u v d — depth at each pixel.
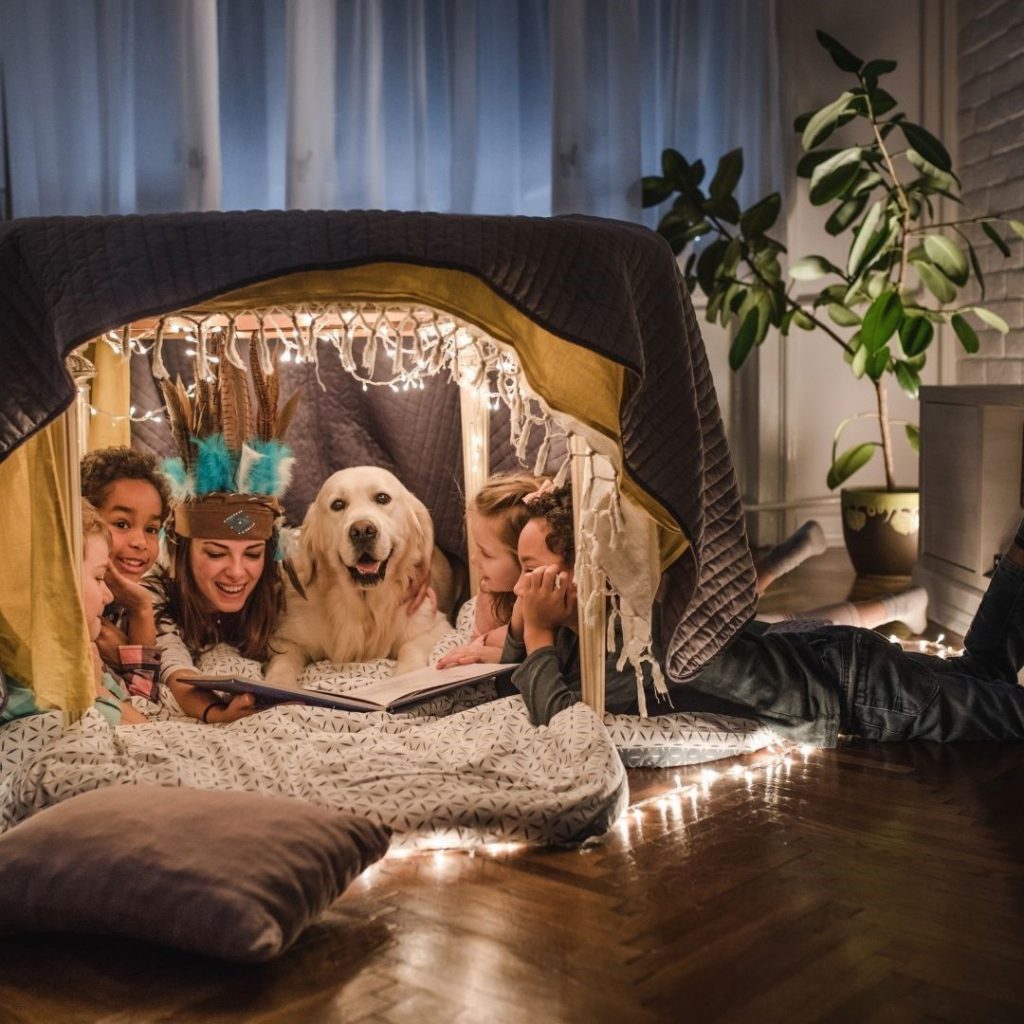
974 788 1.84
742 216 3.68
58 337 1.52
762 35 4.04
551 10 3.65
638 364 1.65
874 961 1.29
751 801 1.79
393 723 1.91
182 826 1.39
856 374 3.65
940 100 4.10
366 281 1.61
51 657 1.71
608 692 1.97
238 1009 1.21
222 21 3.39
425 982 1.26
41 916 1.34
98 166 3.23
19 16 3.11
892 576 3.72
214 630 2.11
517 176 3.80
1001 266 3.86
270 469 2.13
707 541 1.92
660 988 1.24
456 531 2.28
